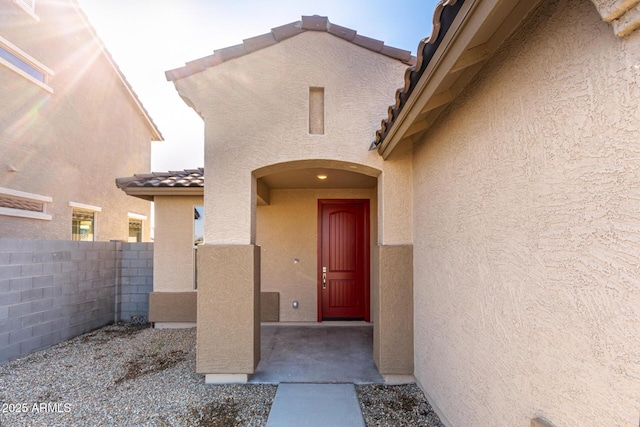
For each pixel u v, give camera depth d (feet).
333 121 15.07
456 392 9.96
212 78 14.99
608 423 4.61
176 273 25.32
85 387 14.30
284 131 14.99
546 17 5.96
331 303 25.23
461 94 9.61
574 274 5.28
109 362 17.37
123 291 27.17
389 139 12.92
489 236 8.00
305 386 14.07
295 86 15.15
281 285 24.89
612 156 4.58
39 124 28.94
